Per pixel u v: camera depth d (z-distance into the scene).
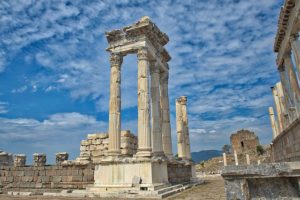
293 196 5.39
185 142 34.59
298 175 5.27
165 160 22.19
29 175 27.16
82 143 28.86
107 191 19.64
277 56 30.61
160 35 25.95
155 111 24.33
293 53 22.41
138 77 22.64
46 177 26.42
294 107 27.03
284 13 22.14
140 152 20.69
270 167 5.55
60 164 26.39
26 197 19.66
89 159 26.98
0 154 31.48
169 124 27.50
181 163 27.81
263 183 5.67
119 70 24.39
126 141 27.33
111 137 22.42
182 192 20.16
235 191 5.76
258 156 76.25
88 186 22.91
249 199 5.64
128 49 23.78
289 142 25.72
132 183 19.53
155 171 20.34
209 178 44.69
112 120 22.81
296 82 25.64
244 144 87.06
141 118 21.50
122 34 24.41
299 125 20.42
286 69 26.89
